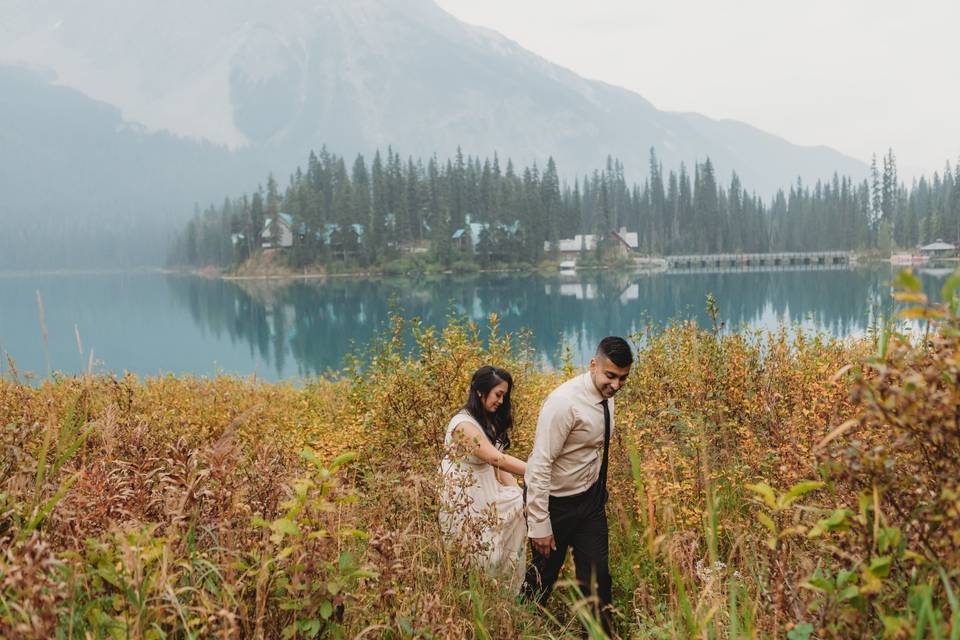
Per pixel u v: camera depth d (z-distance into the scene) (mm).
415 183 137375
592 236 146250
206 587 2299
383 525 3057
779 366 4910
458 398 5109
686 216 165250
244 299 81688
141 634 2041
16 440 3266
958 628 1527
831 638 1894
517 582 3801
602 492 3773
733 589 2133
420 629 2441
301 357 34594
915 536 1877
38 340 43812
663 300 60094
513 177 151625
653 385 5676
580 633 3430
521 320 45688
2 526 2398
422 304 63312
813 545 2471
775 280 88625
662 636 2658
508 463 3998
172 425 5898
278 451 3488
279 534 2166
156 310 69625
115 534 2262
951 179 152500
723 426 4430
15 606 1811
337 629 2291
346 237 127312
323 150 163500
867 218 154125
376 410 5059
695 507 3584
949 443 1681
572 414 3602
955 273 1600
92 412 4926
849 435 2529
